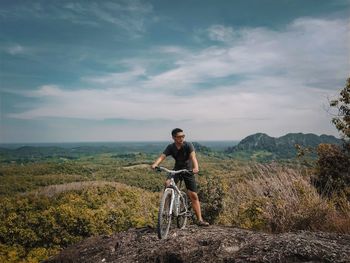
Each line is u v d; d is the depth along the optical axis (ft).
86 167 605.31
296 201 21.20
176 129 19.36
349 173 29.17
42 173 546.26
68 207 121.49
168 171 18.80
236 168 33.73
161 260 14.70
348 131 31.91
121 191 200.54
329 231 18.24
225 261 13.21
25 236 118.42
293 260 12.27
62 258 19.25
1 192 400.06
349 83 33.14
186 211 20.27
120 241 18.70
